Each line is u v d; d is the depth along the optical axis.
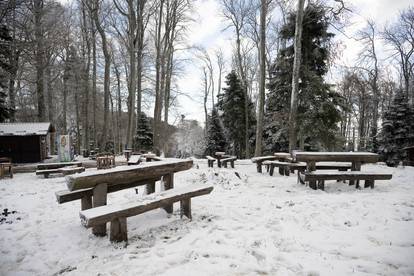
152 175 4.18
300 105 12.55
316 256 2.72
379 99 24.42
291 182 6.89
